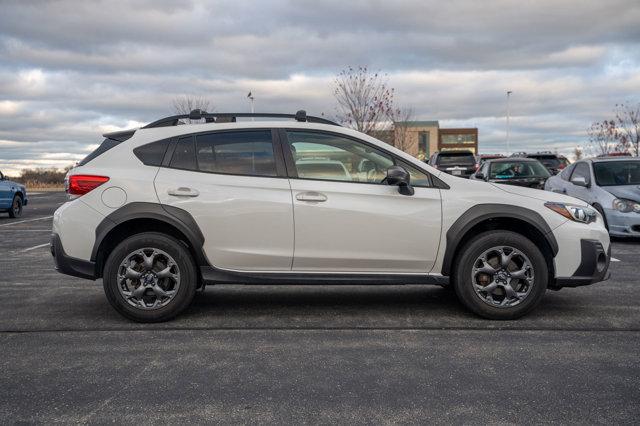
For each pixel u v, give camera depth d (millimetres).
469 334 4844
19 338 4777
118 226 5254
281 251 5230
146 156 5344
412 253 5273
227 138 5363
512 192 5395
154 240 5145
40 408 3400
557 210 5305
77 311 5672
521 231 5492
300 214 5195
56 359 4254
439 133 55125
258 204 5191
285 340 4699
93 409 3383
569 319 5297
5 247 10633
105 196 5188
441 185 5348
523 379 3811
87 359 4250
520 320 5270
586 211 5391
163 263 5258
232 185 5230
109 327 5098
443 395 3559
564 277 5301
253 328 5059
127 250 5133
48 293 6488
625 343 4570
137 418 3260
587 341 4625
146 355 4336
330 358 4250
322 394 3584
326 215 5203
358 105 27828
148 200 5180
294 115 5555
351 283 5281
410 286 6844
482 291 5242
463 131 55125
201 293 6484
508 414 3285
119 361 4203
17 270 8031
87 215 5180
